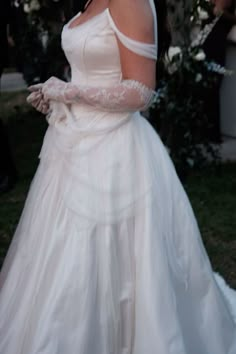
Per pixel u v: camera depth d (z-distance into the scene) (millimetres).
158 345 2900
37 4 6016
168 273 2986
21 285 3064
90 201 2953
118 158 3004
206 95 6422
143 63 2867
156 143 3191
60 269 2936
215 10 5656
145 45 2850
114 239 2949
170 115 5715
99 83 2986
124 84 2895
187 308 3137
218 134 7457
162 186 3104
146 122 3240
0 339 3035
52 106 3129
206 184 6258
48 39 6340
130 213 2975
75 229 2947
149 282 2941
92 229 2930
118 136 3041
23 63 6812
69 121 3068
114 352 2973
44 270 2971
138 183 3023
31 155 7469
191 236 3156
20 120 8922
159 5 3762
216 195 5996
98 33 2914
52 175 3094
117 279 2951
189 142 5910
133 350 2988
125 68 2893
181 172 5965
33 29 6367
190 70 5477
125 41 2844
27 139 8172
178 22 5305
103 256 2938
